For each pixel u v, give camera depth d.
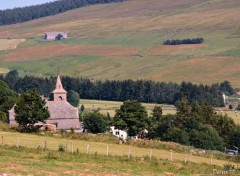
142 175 177.88
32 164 173.88
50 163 180.12
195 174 191.50
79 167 178.50
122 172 178.50
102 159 199.88
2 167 163.25
